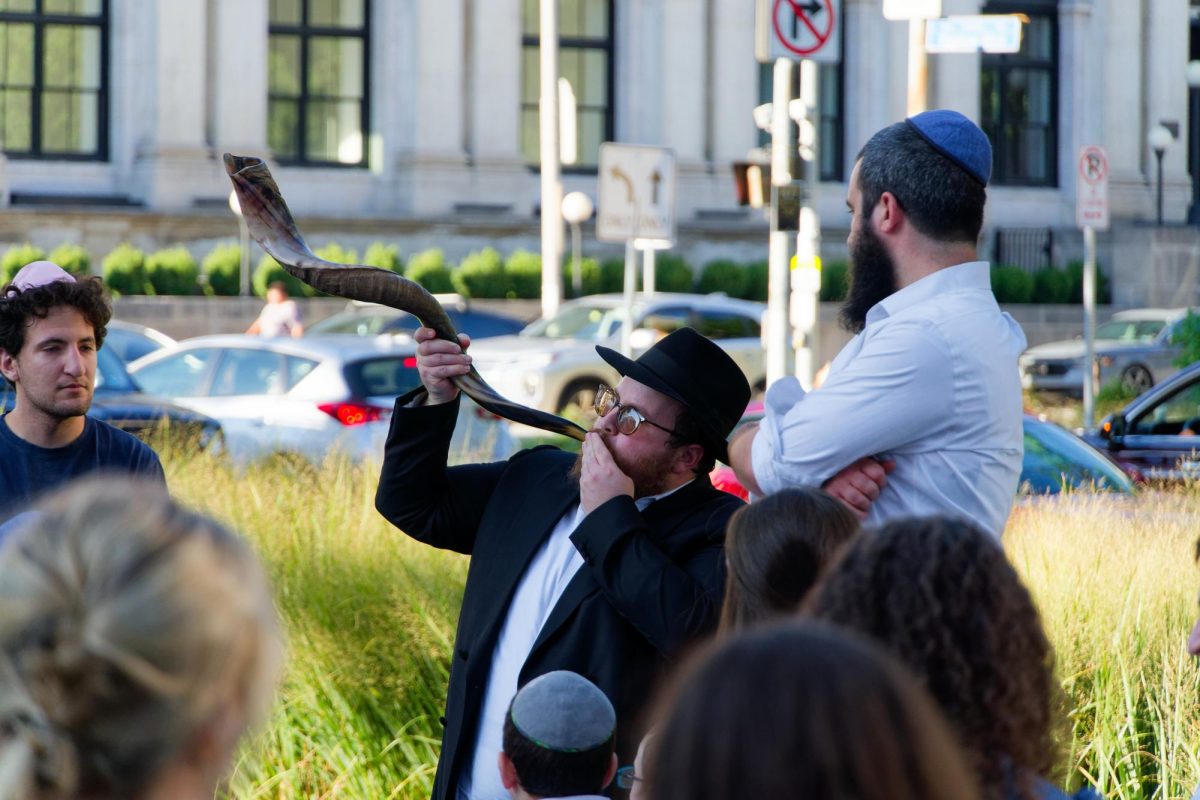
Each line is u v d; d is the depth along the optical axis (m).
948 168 4.82
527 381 26.33
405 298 5.13
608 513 4.79
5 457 6.29
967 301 4.80
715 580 4.79
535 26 45.47
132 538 2.23
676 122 45.81
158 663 2.17
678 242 44.41
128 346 24.38
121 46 41.44
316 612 8.53
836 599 2.97
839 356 4.98
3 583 2.20
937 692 2.86
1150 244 47.59
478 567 5.26
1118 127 51.03
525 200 43.94
